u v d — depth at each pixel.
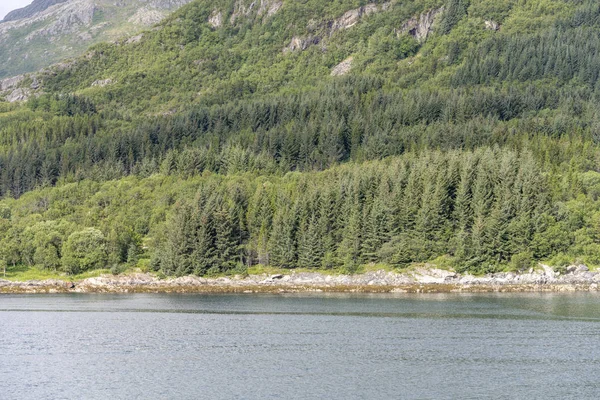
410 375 92.88
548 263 194.00
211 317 141.25
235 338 117.75
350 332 122.50
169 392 85.75
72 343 114.00
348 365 98.12
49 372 95.31
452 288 188.12
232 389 86.69
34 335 121.19
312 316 141.50
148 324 132.75
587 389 86.50
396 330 124.25
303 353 105.75
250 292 193.88
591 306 153.50
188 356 104.31
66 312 150.38
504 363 99.12
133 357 103.75
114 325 131.62
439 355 104.00
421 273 196.75
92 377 92.69
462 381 89.94
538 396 83.88
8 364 99.81
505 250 197.00
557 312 144.12
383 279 196.88
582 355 103.62
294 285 197.25
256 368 96.69
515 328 125.44
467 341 113.94
